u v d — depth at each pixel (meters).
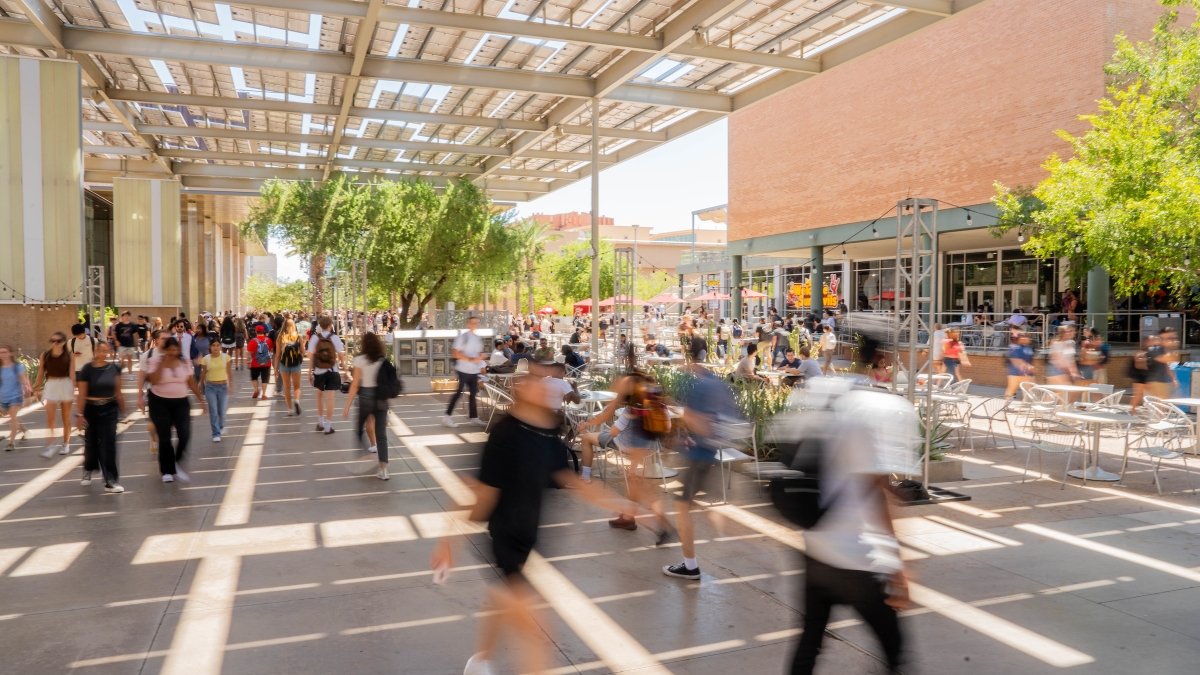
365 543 6.32
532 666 3.79
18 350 15.47
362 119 22.41
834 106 31.52
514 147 25.36
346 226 27.12
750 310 47.19
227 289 61.44
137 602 5.01
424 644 4.40
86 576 5.49
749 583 5.41
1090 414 8.48
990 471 9.30
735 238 38.50
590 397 9.61
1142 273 15.37
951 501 7.75
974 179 24.88
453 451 10.39
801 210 33.78
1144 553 6.11
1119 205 14.53
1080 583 5.43
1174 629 4.64
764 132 36.16
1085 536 6.57
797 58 16.42
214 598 5.09
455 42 16.39
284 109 20.33
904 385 10.69
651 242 81.75
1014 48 23.36
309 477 8.76
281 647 4.35
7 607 4.91
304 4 13.48
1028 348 14.51
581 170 29.80
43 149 15.17
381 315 38.19
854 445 3.21
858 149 30.23
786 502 3.33
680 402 9.30
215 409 10.83
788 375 13.80
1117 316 22.81
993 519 7.11
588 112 22.09
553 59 17.67
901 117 27.98
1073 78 21.47
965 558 5.98
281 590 5.24
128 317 21.41
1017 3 23.20
